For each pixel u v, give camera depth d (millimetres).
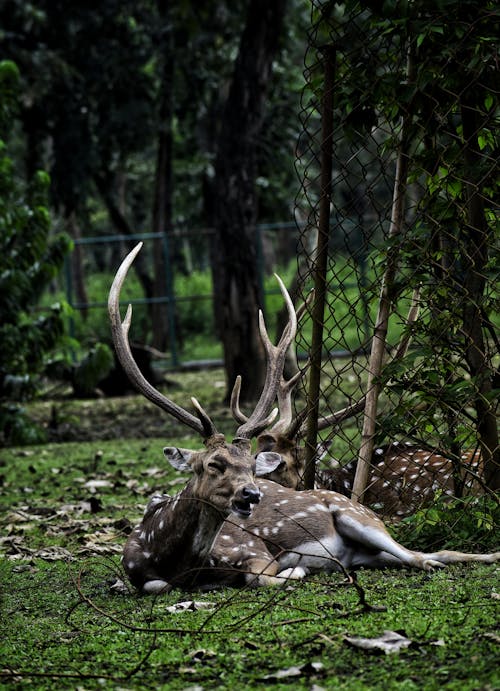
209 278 45375
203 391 31219
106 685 6145
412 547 9555
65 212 43312
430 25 9023
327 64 9891
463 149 9203
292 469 10945
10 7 38344
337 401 24250
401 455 11031
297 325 10148
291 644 6625
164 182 44188
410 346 9742
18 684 6223
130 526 12586
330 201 10008
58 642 7363
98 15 40938
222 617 7602
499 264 9312
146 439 22281
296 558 9250
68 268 38562
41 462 19438
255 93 25828
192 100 43156
